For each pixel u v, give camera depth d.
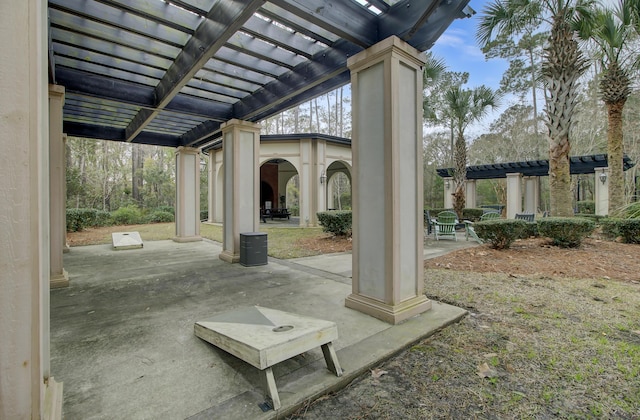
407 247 2.98
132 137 7.09
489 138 22.88
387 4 2.84
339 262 5.62
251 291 3.79
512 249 5.94
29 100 1.09
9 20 1.04
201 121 6.61
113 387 1.82
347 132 27.94
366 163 3.03
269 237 9.30
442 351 2.29
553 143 6.81
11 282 1.04
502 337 2.49
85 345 2.37
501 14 6.37
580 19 6.50
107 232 10.91
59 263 4.06
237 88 4.75
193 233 8.55
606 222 6.71
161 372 1.99
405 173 2.97
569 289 3.65
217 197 14.79
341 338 2.45
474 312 3.05
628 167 11.80
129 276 4.58
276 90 4.43
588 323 2.72
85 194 16.30
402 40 2.84
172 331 2.62
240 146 5.62
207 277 4.51
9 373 1.03
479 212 13.59
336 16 2.68
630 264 4.70
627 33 7.46
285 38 3.46
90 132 7.08
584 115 17.78
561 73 6.62
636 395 1.75
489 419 1.58
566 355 2.19
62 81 4.16
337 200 26.28
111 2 2.71
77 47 3.48
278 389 1.79
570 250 5.67
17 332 1.05
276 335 1.89
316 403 1.73
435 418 1.60
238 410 1.62
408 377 1.97
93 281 4.30
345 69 3.50
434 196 24.33
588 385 1.85
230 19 2.65
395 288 2.80
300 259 5.95
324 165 13.23
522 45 16.67
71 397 1.72
